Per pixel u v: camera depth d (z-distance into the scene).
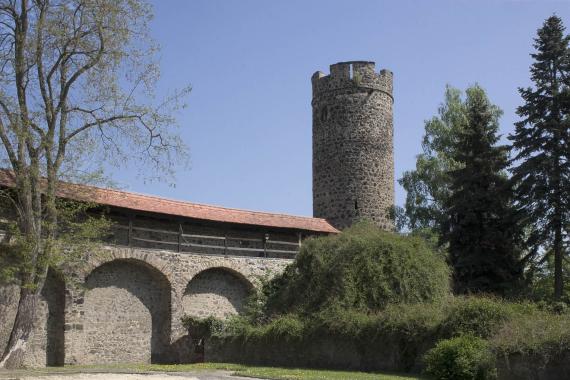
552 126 28.97
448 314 18.44
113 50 23.23
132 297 27.19
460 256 29.84
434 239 37.56
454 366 16.25
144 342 27.22
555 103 29.34
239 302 30.67
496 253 29.50
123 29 23.25
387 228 38.12
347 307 22.56
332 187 38.03
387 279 23.25
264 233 31.86
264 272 30.80
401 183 39.59
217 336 26.00
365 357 20.31
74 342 24.52
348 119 38.19
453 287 28.16
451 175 32.06
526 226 29.78
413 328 19.16
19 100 22.19
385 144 38.78
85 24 22.78
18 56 22.20
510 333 16.31
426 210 38.44
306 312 23.75
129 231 26.75
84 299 25.42
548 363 15.22
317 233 33.03
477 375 16.08
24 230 21.81
